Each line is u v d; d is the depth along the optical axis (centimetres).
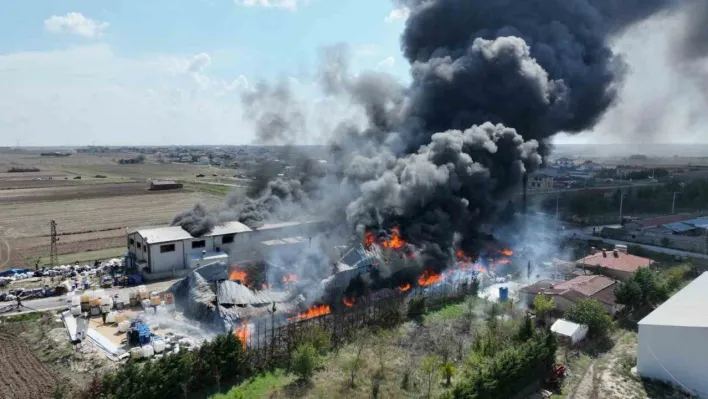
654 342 3183
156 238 5350
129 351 3394
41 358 3419
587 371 3288
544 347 3128
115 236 7569
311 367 3048
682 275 5081
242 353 3142
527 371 2983
